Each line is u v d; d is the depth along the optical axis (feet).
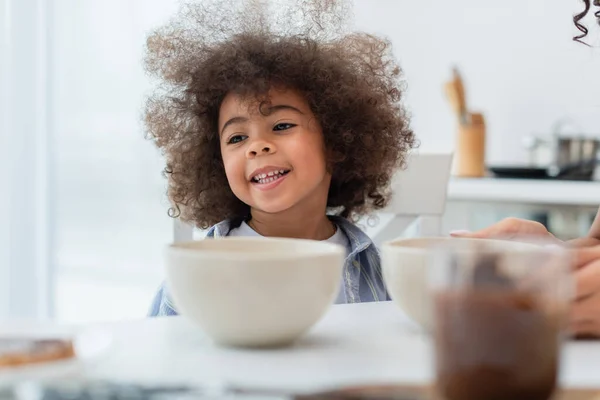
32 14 8.02
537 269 1.45
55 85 8.82
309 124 3.94
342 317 2.34
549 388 1.45
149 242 9.85
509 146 9.68
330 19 4.60
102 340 1.88
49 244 8.36
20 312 8.12
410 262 2.07
